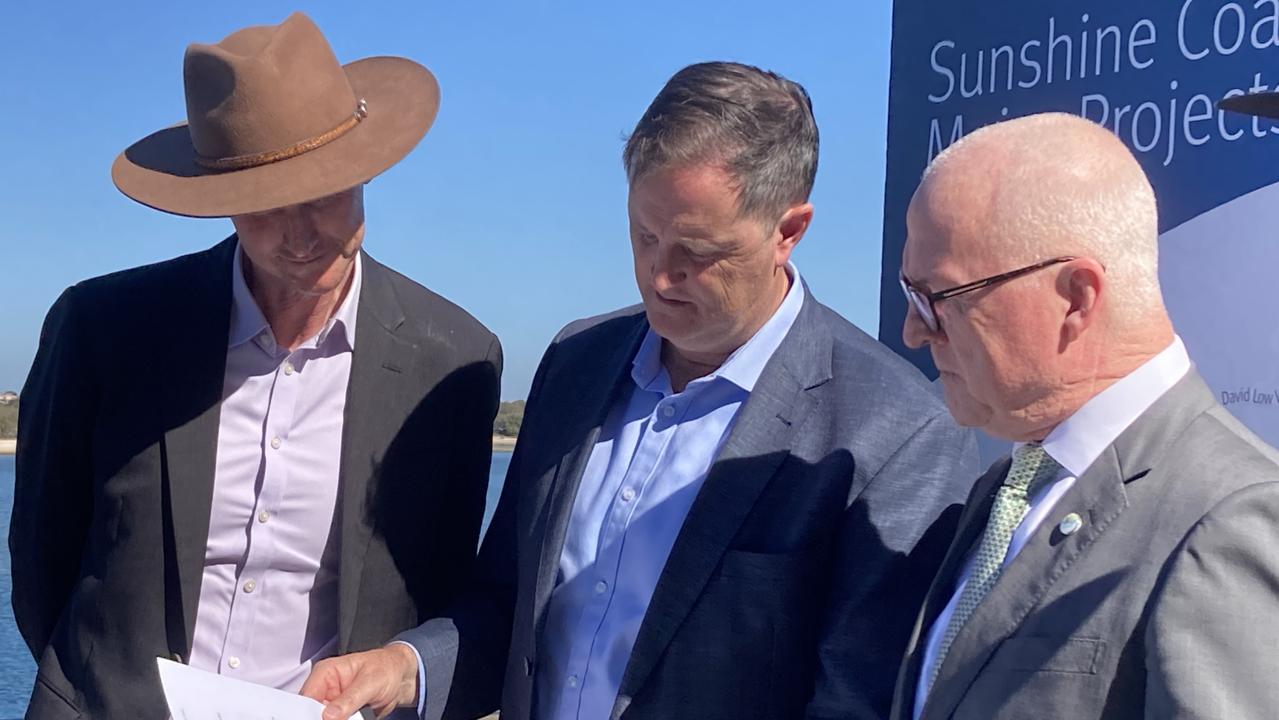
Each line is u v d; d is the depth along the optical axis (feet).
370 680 7.17
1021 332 4.98
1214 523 4.36
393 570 8.43
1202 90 7.53
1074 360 4.98
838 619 6.59
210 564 8.30
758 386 7.03
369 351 8.45
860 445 6.79
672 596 6.76
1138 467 4.85
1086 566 4.81
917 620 5.92
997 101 8.77
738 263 6.58
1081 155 4.98
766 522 6.83
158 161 8.34
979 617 5.08
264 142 7.75
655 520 7.07
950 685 5.10
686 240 6.45
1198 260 7.56
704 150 6.28
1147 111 7.82
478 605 8.29
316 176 7.53
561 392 8.02
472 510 9.02
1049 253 4.90
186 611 8.05
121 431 8.19
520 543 7.73
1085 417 5.04
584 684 7.09
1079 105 8.22
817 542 6.77
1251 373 7.28
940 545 6.60
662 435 7.29
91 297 8.53
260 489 8.30
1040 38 8.46
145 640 8.05
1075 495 4.97
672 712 6.70
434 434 8.61
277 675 8.31
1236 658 4.15
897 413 6.88
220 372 8.25
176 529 8.03
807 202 6.84
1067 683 4.64
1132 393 4.96
